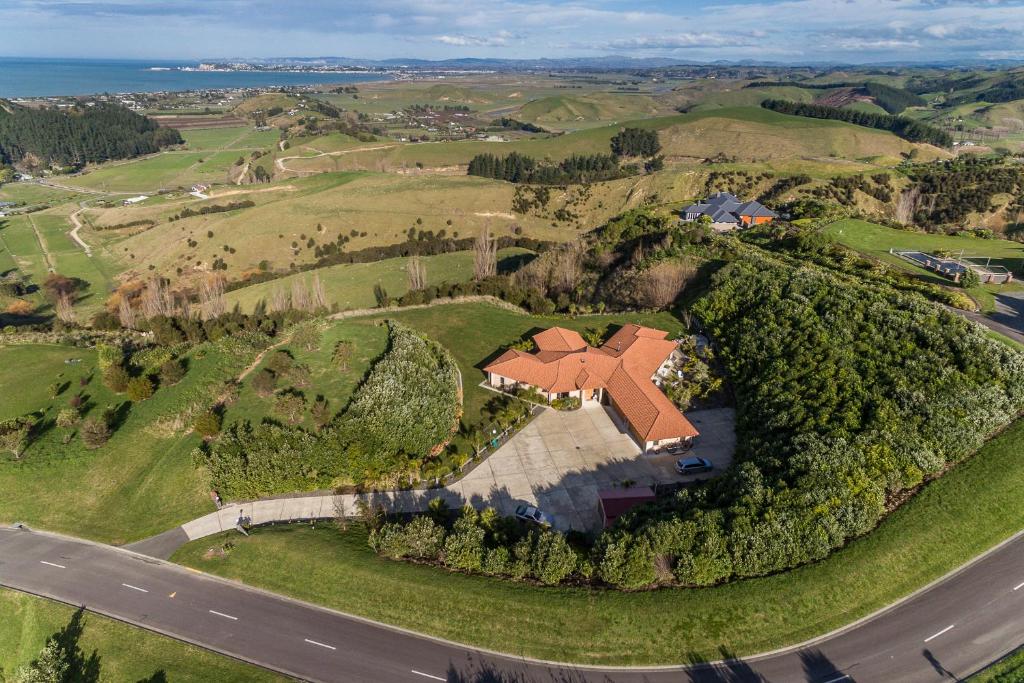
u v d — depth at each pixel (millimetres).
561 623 29531
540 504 40281
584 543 35875
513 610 30359
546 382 52156
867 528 32562
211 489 40844
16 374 53875
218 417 45312
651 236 90375
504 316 69688
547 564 31734
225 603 32625
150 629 31172
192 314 85312
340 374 52594
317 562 34250
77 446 44125
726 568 31000
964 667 26422
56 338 62625
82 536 38094
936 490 34531
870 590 29953
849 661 27062
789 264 74750
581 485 42000
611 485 41781
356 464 41938
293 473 41094
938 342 44719
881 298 53156
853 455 36000
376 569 33469
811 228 93688
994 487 34438
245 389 50531
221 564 35156
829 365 45125
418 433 44969
